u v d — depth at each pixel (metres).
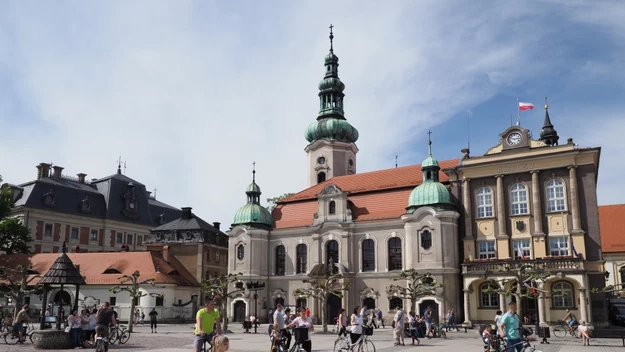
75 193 101.12
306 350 25.39
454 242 60.12
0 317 48.56
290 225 71.81
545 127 71.94
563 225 56.44
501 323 21.80
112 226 105.50
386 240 64.19
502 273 55.41
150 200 122.50
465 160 62.59
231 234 72.44
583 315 51.09
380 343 38.69
